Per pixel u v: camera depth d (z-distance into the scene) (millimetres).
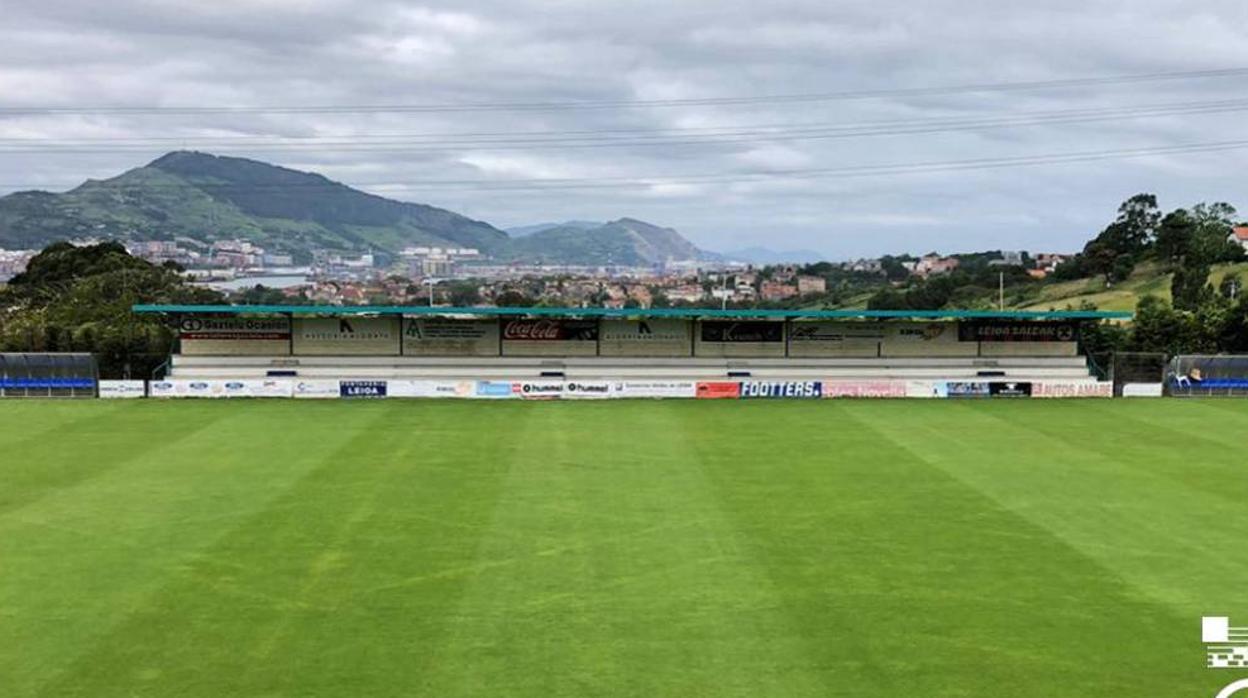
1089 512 28922
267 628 19578
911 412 47969
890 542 25672
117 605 20844
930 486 32125
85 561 23797
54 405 48344
